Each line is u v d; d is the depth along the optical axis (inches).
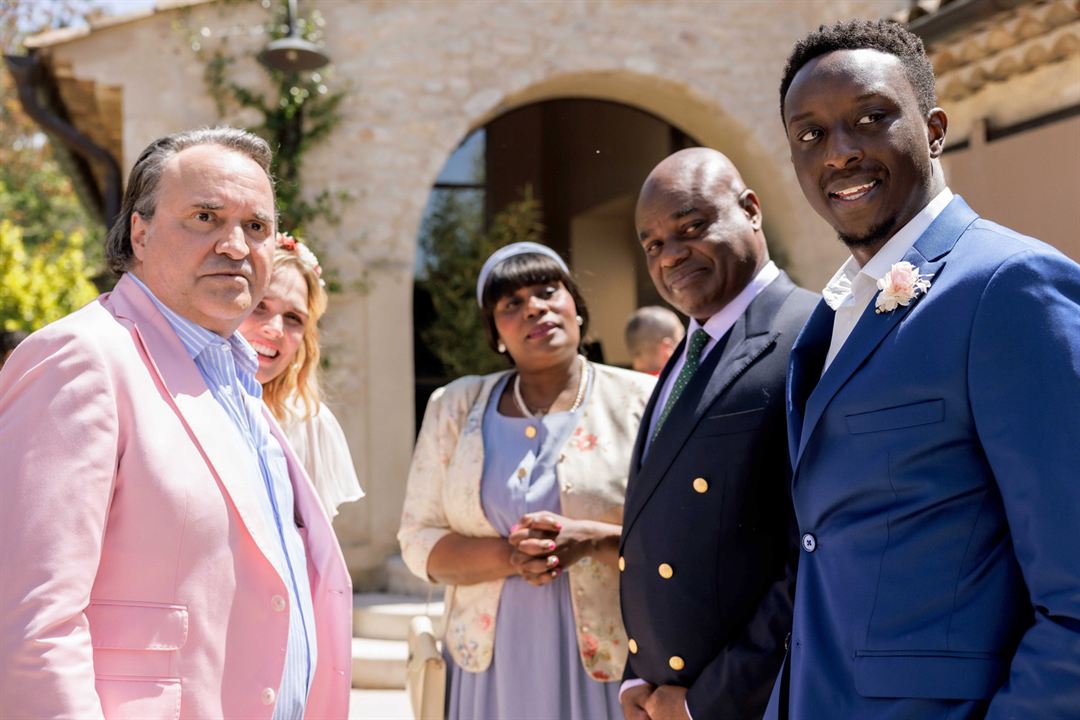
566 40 296.2
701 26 305.4
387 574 271.3
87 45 270.5
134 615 61.6
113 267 74.4
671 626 85.5
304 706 72.9
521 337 108.8
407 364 281.7
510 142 347.9
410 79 286.4
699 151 94.0
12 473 58.9
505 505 104.7
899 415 60.3
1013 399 55.1
